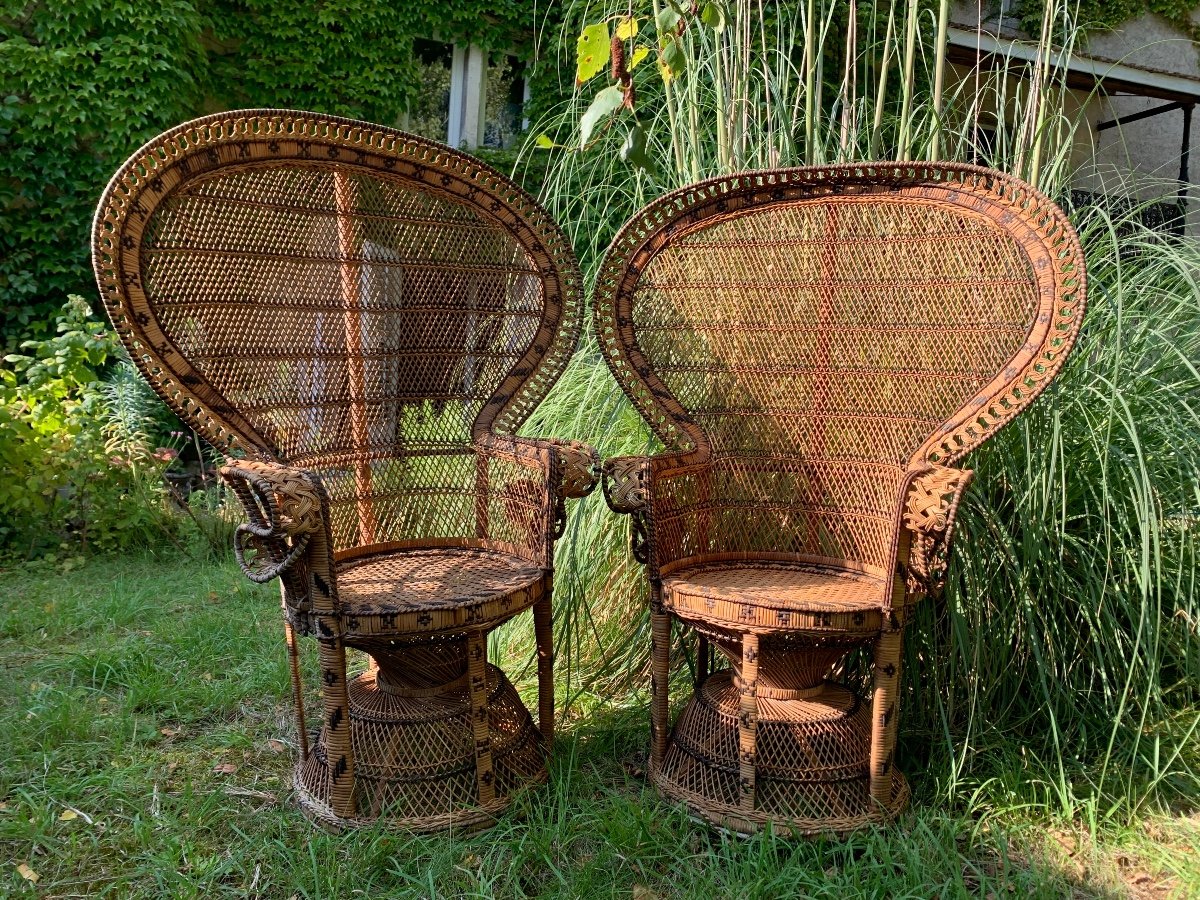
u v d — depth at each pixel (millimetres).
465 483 2205
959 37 5250
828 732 1868
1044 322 1726
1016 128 2375
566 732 2238
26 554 3771
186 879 1608
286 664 2572
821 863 1703
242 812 1851
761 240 2107
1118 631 2084
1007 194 1815
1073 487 2191
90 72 5457
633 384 2096
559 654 2518
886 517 1999
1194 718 2182
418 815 1780
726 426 2150
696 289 2139
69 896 1571
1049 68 2547
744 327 2145
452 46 6711
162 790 1933
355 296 2078
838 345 2064
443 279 2156
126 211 1693
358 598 1753
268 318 1952
